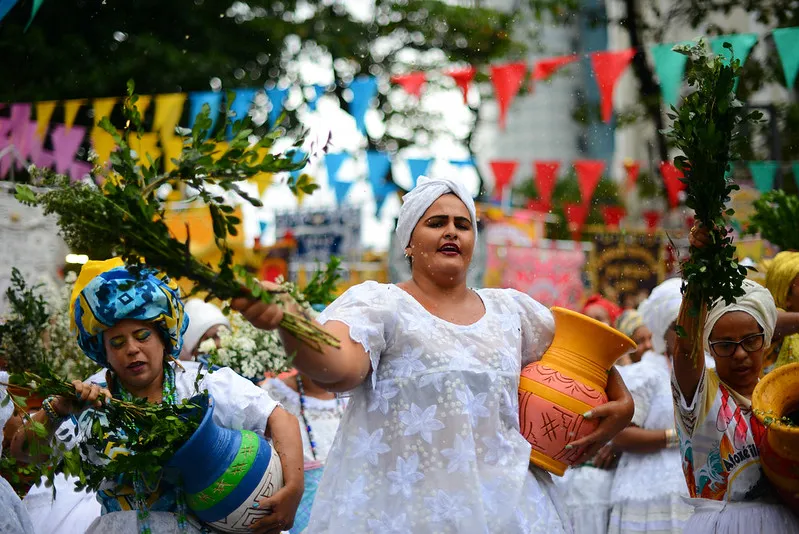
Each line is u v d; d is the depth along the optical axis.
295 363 4.31
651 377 7.70
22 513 5.16
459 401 4.67
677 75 8.95
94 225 4.08
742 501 5.11
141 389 4.91
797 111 18.78
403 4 22.61
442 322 4.80
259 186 10.12
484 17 23.20
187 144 4.27
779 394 5.01
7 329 6.85
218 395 4.91
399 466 4.64
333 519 4.65
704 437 5.18
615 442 7.71
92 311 4.80
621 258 17.97
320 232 18.91
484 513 4.58
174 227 11.78
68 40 16.09
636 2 20.45
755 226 8.43
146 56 16.83
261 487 4.67
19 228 9.14
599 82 9.93
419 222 4.96
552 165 12.30
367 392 4.74
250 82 18.84
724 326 5.21
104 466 4.61
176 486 4.67
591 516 7.90
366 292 4.79
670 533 7.45
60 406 4.69
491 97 23.25
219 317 8.27
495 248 19.58
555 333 5.11
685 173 4.75
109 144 9.70
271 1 20.45
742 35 8.98
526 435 4.92
